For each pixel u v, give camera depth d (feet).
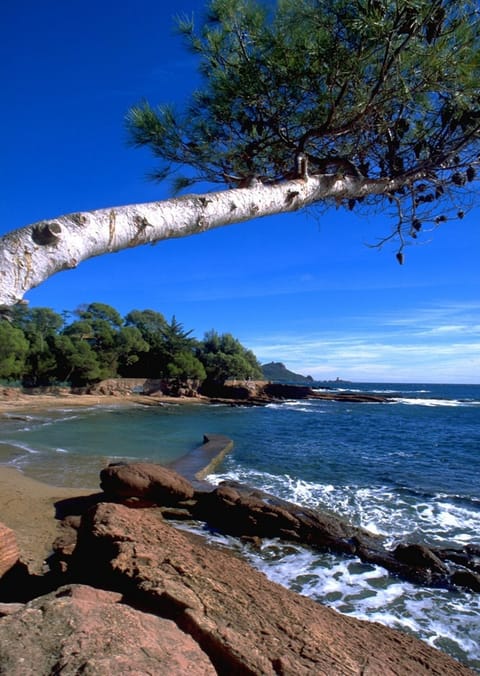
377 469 53.42
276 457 60.90
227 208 7.25
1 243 4.81
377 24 8.34
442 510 35.01
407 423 125.70
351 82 10.18
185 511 31.48
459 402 251.19
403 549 24.41
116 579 12.09
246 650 8.83
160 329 238.07
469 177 11.35
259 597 12.09
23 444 62.49
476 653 16.25
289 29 10.12
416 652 11.94
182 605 10.24
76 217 5.29
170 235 6.61
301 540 27.30
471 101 10.23
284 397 237.86
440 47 9.15
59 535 23.61
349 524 28.99
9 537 15.33
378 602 20.03
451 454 68.13
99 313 200.85
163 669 6.13
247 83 10.75
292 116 11.39
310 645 9.91
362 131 10.82
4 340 145.79
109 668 5.82
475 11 9.17
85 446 63.10
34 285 4.90
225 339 263.29
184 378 211.61
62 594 9.51
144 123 11.93
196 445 68.54
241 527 28.68
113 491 31.27
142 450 61.11
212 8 11.09
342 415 151.23
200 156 12.42
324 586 21.58
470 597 20.65
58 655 6.14
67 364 173.58
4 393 148.15
